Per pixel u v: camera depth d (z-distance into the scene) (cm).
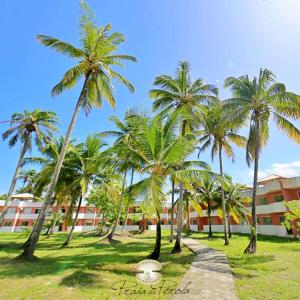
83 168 1986
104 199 3391
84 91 1418
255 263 1131
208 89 1806
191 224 4959
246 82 1648
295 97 1395
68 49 1345
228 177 3005
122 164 1277
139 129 1273
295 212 1544
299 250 1506
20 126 2225
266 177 3206
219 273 920
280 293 679
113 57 1446
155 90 1780
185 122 1761
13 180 2162
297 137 1503
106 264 1096
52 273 905
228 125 1611
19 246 1919
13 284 755
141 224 4900
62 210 4538
